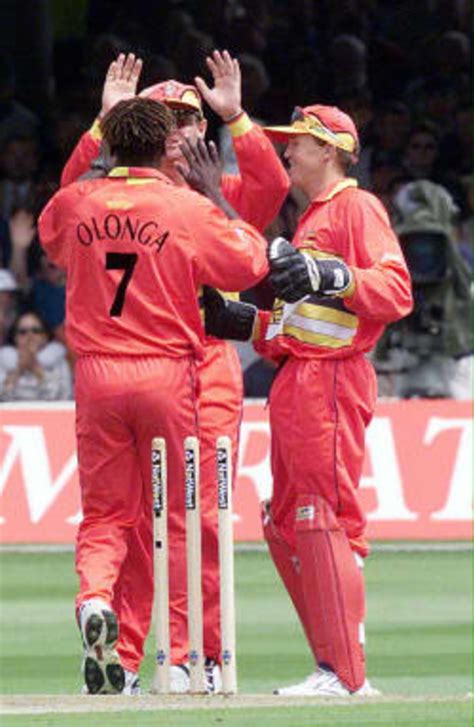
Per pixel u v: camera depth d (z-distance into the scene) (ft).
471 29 233.35
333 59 221.05
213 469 102.01
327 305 98.63
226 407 102.78
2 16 226.38
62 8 239.71
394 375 185.88
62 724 81.30
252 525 178.19
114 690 93.61
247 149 102.22
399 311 97.66
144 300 96.02
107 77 104.83
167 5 227.61
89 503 97.86
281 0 230.07
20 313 195.52
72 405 184.85
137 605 101.24
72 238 97.04
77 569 97.40
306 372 98.89
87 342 96.78
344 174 101.55
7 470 179.11
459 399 184.14
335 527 99.14
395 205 184.96
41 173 209.56
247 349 186.80
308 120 100.94
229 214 99.25
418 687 117.70
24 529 178.50
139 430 96.84
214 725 81.05
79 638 137.18
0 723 81.61
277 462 101.40
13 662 127.85
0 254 200.03
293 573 102.63
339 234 99.14
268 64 226.79
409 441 180.65
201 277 96.68
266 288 167.94
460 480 180.45
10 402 188.75
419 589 157.28
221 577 93.50
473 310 186.09
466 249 204.54
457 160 211.00
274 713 84.69
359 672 99.35
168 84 103.76
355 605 99.35
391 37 231.30
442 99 221.66
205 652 100.99
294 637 138.41
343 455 99.04
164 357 96.27
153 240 95.86
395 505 180.34
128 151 97.35
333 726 81.10
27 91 226.58
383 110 211.61
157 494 94.63
